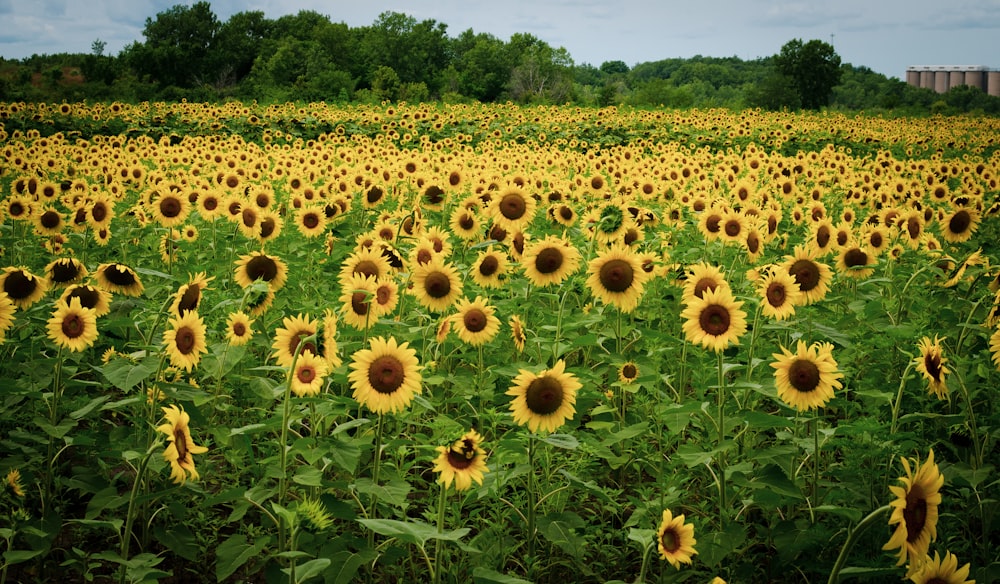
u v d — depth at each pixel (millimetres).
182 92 71750
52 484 5207
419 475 5379
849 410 5562
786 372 4594
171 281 8094
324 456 4523
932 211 9938
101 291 5332
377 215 12422
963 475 4492
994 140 39938
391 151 21672
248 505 4629
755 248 8281
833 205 14641
